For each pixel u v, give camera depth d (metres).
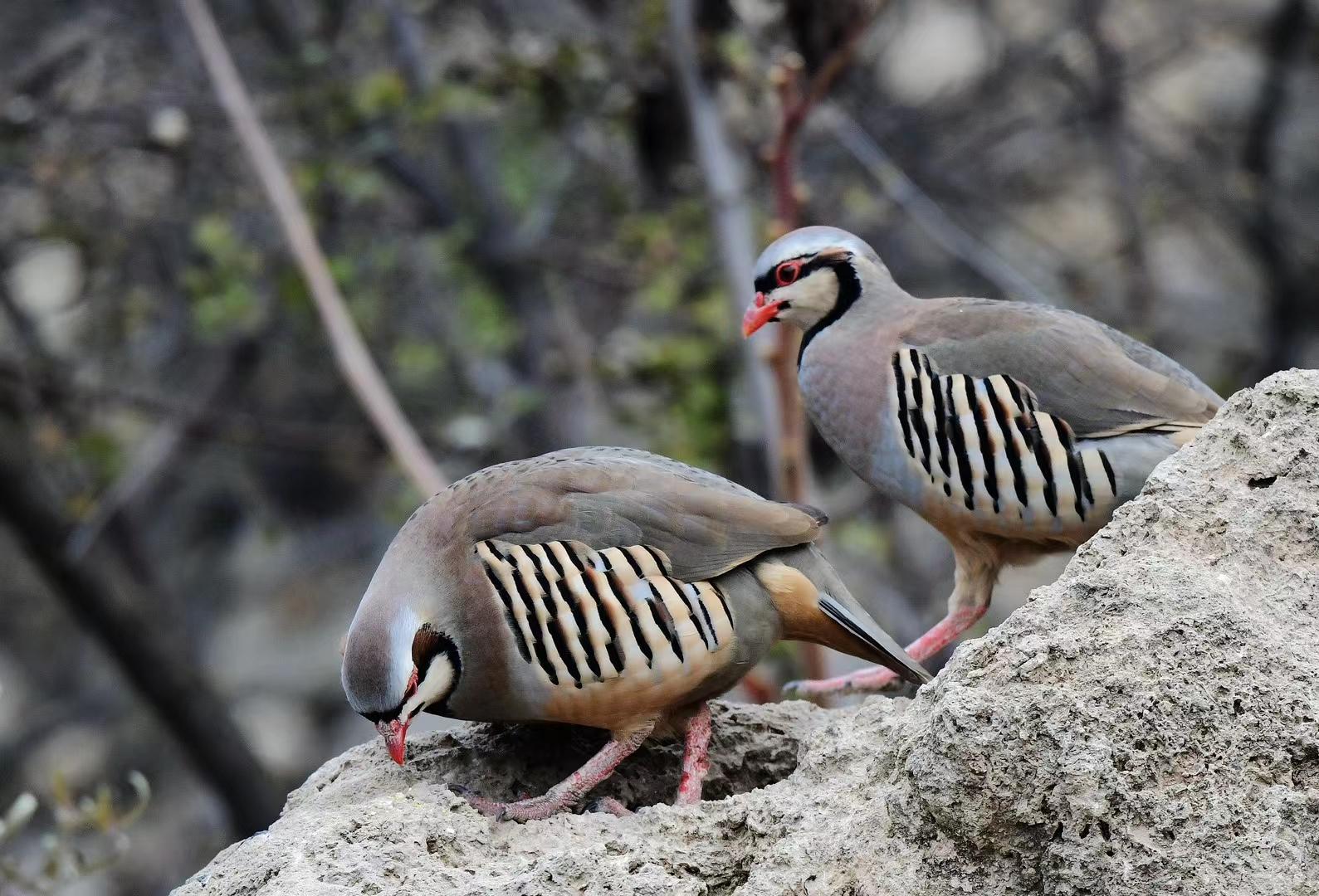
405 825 5.51
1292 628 4.98
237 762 15.12
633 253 15.81
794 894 5.09
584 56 14.65
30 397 14.77
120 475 15.02
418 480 10.65
